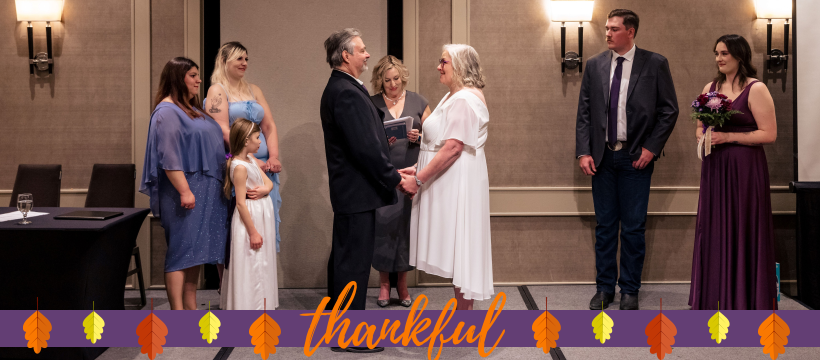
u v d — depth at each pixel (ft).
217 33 13.17
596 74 11.91
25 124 13.01
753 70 11.02
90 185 12.01
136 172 13.05
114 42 12.97
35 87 12.98
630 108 11.55
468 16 13.07
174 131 9.95
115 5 12.92
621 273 11.89
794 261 13.04
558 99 13.28
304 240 13.57
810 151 12.55
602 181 12.01
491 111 13.29
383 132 9.53
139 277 12.03
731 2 13.08
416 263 10.03
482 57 13.21
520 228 13.47
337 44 9.41
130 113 13.07
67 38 12.93
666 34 13.14
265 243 10.17
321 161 13.46
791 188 11.98
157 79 13.07
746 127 10.91
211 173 10.36
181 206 10.20
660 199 13.42
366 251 9.56
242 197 9.79
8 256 8.70
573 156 13.37
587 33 13.16
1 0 12.84
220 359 9.36
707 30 13.12
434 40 13.19
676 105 11.53
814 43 12.37
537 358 9.30
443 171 9.46
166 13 12.98
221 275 12.01
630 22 11.48
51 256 8.71
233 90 11.55
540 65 13.24
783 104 13.15
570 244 13.50
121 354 9.48
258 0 13.17
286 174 13.43
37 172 12.09
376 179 9.21
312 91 13.34
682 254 13.52
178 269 10.19
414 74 13.16
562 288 13.28
